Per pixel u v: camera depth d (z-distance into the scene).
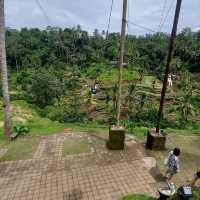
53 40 88.69
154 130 8.35
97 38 100.06
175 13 6.53
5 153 7.95
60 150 8.09
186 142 8.79
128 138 9.15
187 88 41.28
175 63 58.78
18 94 36.75
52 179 6.27
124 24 7.05
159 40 72.06
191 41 74.75
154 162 7.11
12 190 5.81
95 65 73.19
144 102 27.53
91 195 5.54
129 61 61.09
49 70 61.16
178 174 6.44
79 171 6.66
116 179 6.21
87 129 10.55
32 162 7.25
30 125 11.79
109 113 25.25
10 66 71.69
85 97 34.19
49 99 30.05
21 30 114.81
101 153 7.78
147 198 5.33
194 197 5.25
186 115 23.80
